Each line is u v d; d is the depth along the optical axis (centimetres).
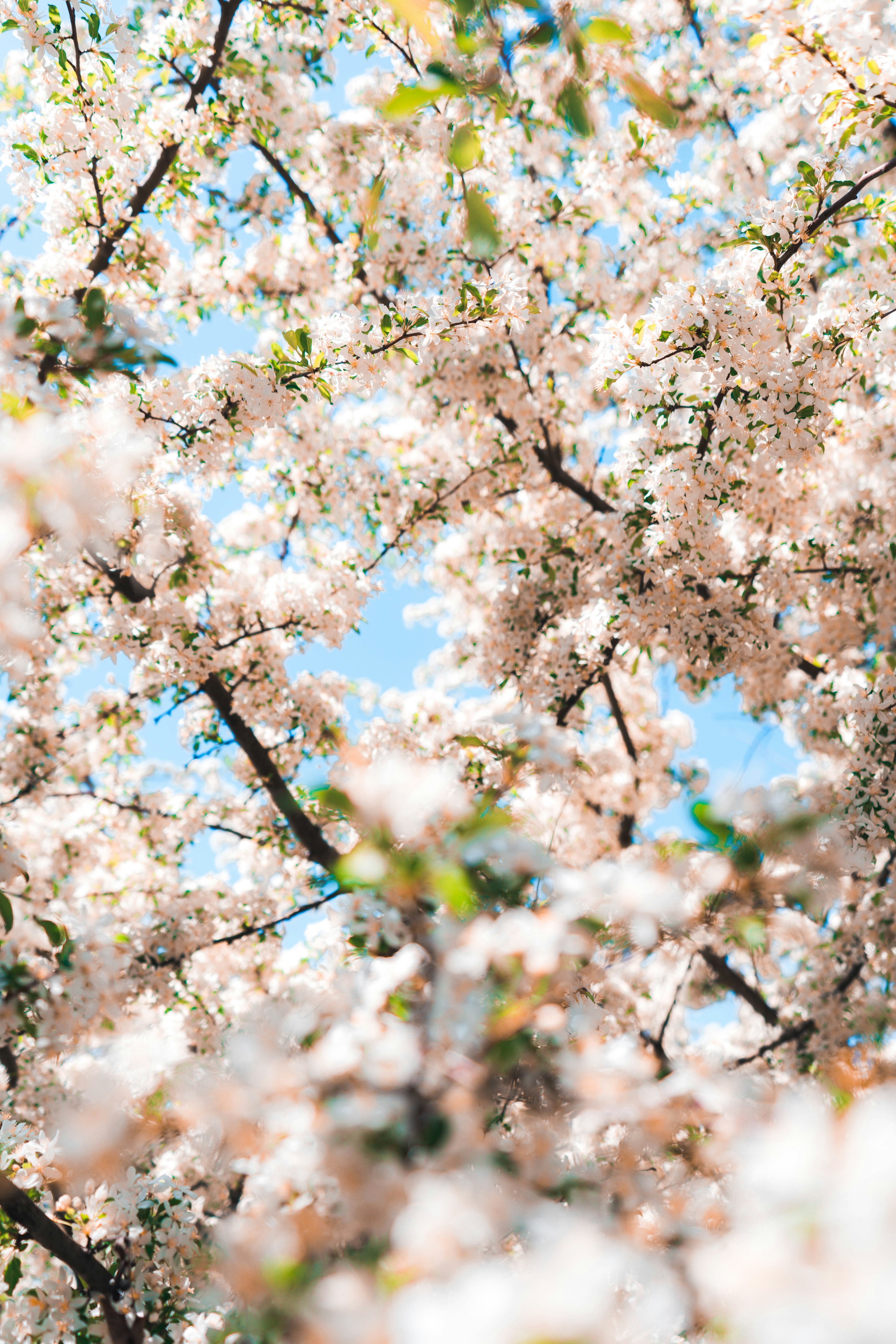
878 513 567
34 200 510
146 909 636
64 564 161
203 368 443
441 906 176
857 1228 69
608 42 127
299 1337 113
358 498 667
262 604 580
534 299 614
